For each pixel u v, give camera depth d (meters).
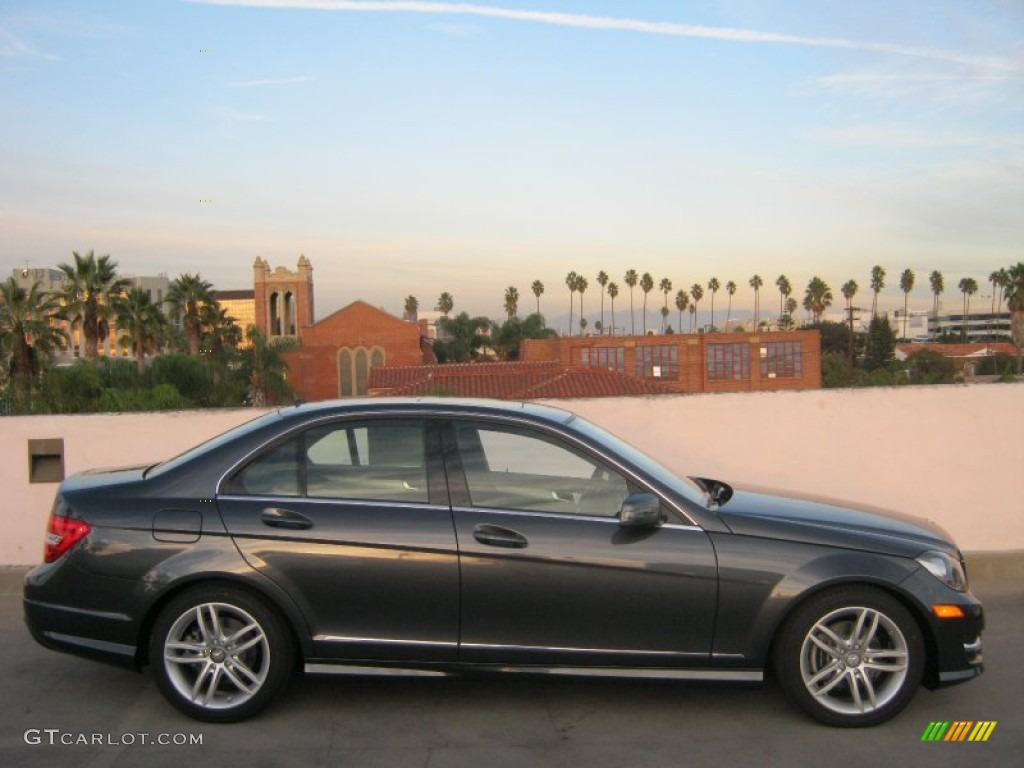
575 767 4.03
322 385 80.75
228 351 36.34
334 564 4.37
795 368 75.12
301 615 4.38
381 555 4.38
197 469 4.59
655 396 7.43
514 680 4.45
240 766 4.03
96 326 53.91
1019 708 4.65
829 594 4.35
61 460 7.13
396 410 4.68
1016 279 66.81
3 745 4.23
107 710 4.65
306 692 4.85
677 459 7.39
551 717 4.56
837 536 4.44
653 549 4.38
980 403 7.32
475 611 4.38
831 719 4.37
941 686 4.41
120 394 21.80
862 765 4.03
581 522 4.43
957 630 4.36
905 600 4.38
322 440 4.62
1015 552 7.16
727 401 7.40
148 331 56.03
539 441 4.62
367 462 4.60
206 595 4.39
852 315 91.00
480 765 4.05
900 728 4.41
